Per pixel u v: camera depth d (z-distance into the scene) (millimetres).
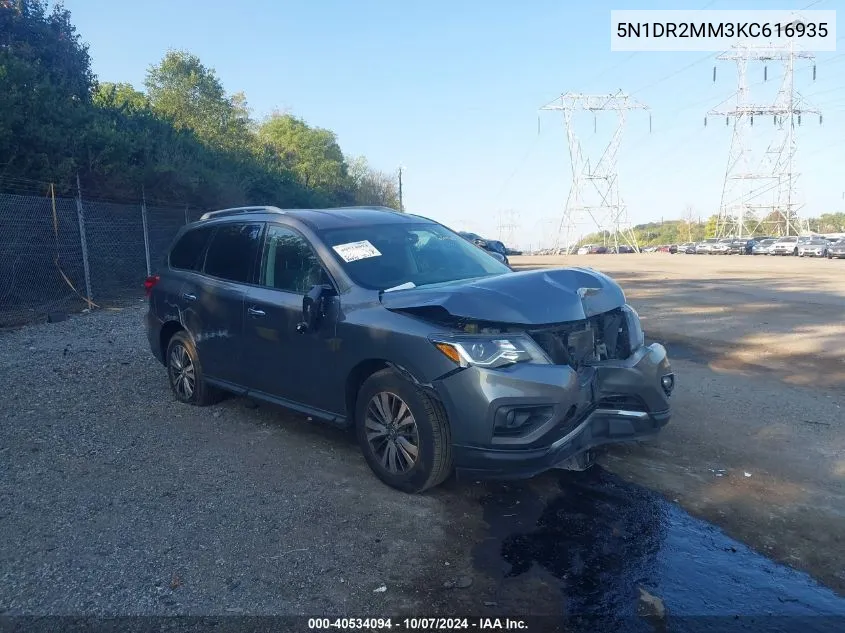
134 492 4398
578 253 93562
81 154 15633
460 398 3986
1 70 14062
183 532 3871
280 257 5367
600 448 5293
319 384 4848
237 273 5711
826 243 50250
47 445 5234
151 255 16984
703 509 4270
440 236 5816
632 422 4570
